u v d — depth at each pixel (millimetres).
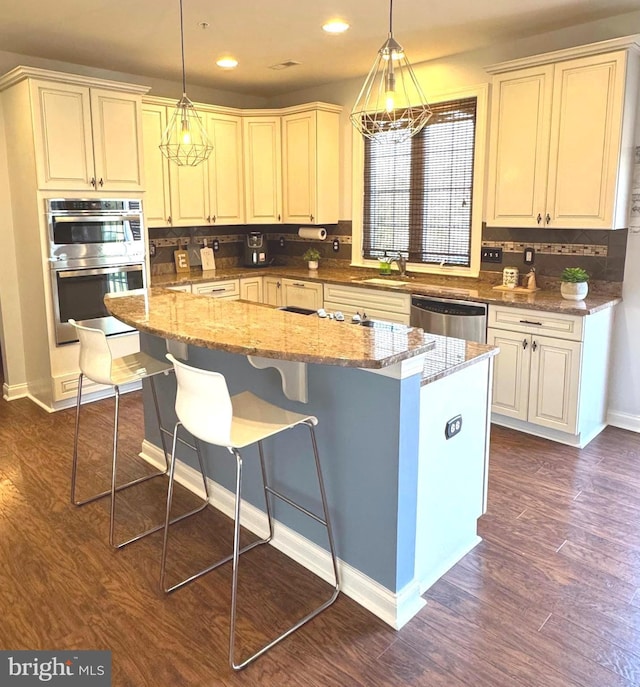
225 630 2074
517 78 3713
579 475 3230
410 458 2020
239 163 5406
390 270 5035
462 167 4484
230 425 1888
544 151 3658
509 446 3615
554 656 1937
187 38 3842
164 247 5375
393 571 2072
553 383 3562
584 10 3385
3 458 3496
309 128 5137
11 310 4520
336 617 2137
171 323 2299
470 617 2125
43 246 4023
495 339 3791
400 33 3781
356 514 2178
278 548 2580
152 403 3363
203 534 2703
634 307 3734
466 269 4594
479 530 2689
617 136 3346
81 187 4129
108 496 3043
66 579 2355
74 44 3973
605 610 2156
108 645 2000
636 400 3844
